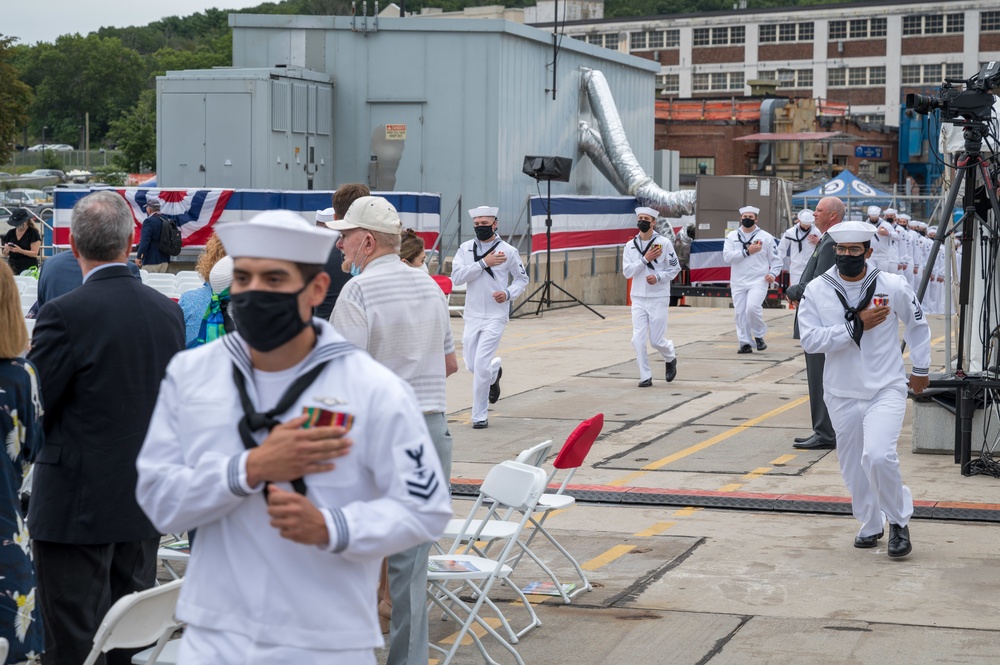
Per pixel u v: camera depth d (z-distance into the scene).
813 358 11.16
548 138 29.08
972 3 87.31
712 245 29.23
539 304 24.38
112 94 173.38
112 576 5.17
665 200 29.94
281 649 2.98
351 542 2.88
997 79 9.43
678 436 11.98
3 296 4.25
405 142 26.44
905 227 25.64
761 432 12.13
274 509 2.84
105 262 4.99
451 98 26.20
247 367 3.05
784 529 8.43
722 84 95.69
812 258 10.54
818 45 92.25
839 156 60.00
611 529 8.49
